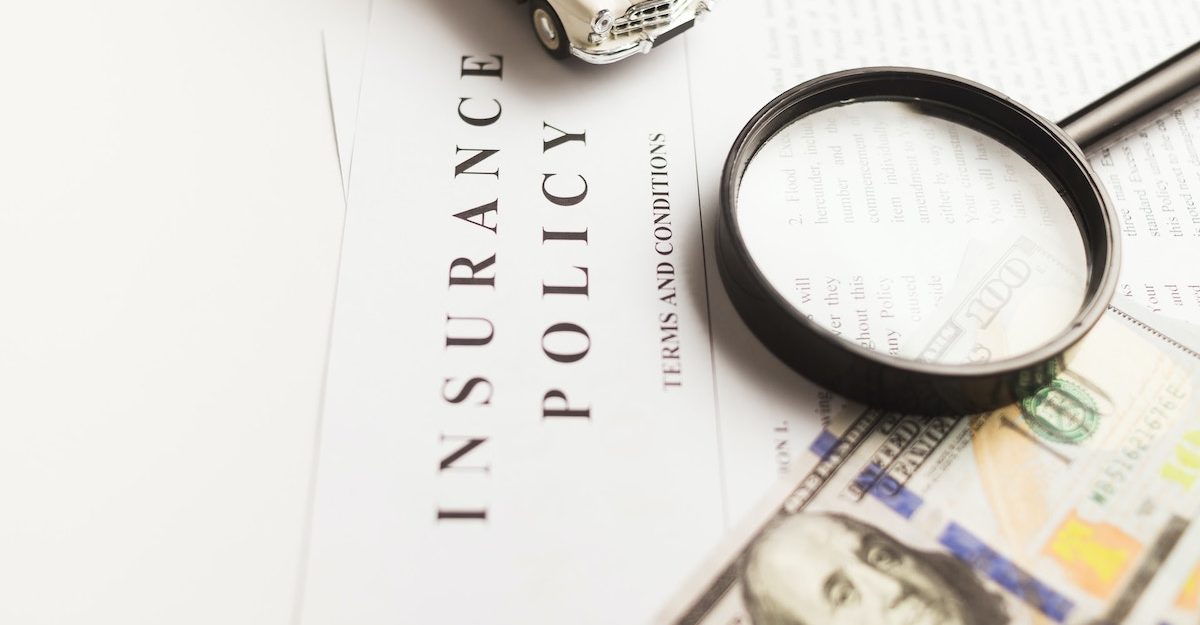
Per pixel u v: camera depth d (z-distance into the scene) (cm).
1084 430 51
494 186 53
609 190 53
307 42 55
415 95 54
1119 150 54
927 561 49
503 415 51
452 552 49
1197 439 51
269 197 53
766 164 53
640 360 51
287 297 52
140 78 54
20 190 53
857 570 49
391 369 51
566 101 55
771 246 52
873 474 50
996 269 52
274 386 51
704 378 51
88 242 52
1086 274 51
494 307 52
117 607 49
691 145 54
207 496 50
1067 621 49
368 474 50
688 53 56
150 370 51
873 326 51
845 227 52
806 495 50
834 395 51
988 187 53
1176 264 53
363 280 52
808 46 56
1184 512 50
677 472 50
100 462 50
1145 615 49
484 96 55
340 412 51
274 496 50
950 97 53
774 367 51
